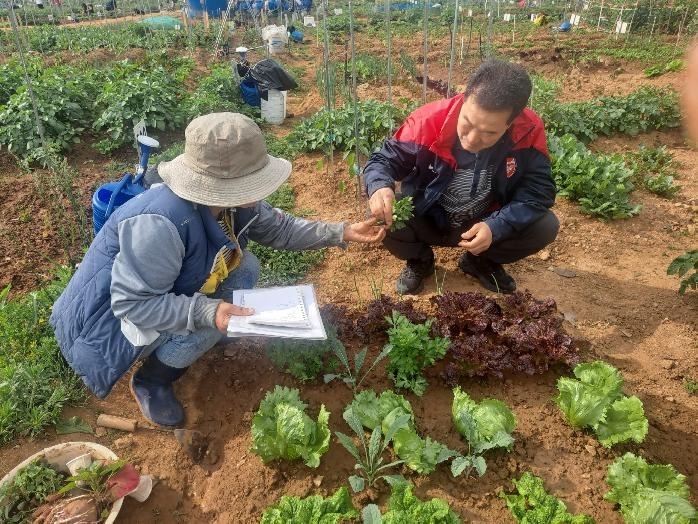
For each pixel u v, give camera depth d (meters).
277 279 4.35
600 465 2.89
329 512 2.50
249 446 3.00
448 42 15.14
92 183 6.27
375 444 2.69
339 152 6.90
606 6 17.44
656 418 3.19
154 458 2.98
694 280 4.02
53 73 9.17
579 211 5.51
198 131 2.50
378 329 3.67
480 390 3.33
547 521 2.50
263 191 2.61
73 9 21.83
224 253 3.04
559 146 6.24
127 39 15.05
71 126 7.40
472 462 2.70
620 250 4.91
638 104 7.93
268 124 8.61
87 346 2.83
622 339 3.81
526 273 4.57
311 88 11.07
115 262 2.59
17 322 3.63
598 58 12.21
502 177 3.60
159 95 7.89
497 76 2.79
